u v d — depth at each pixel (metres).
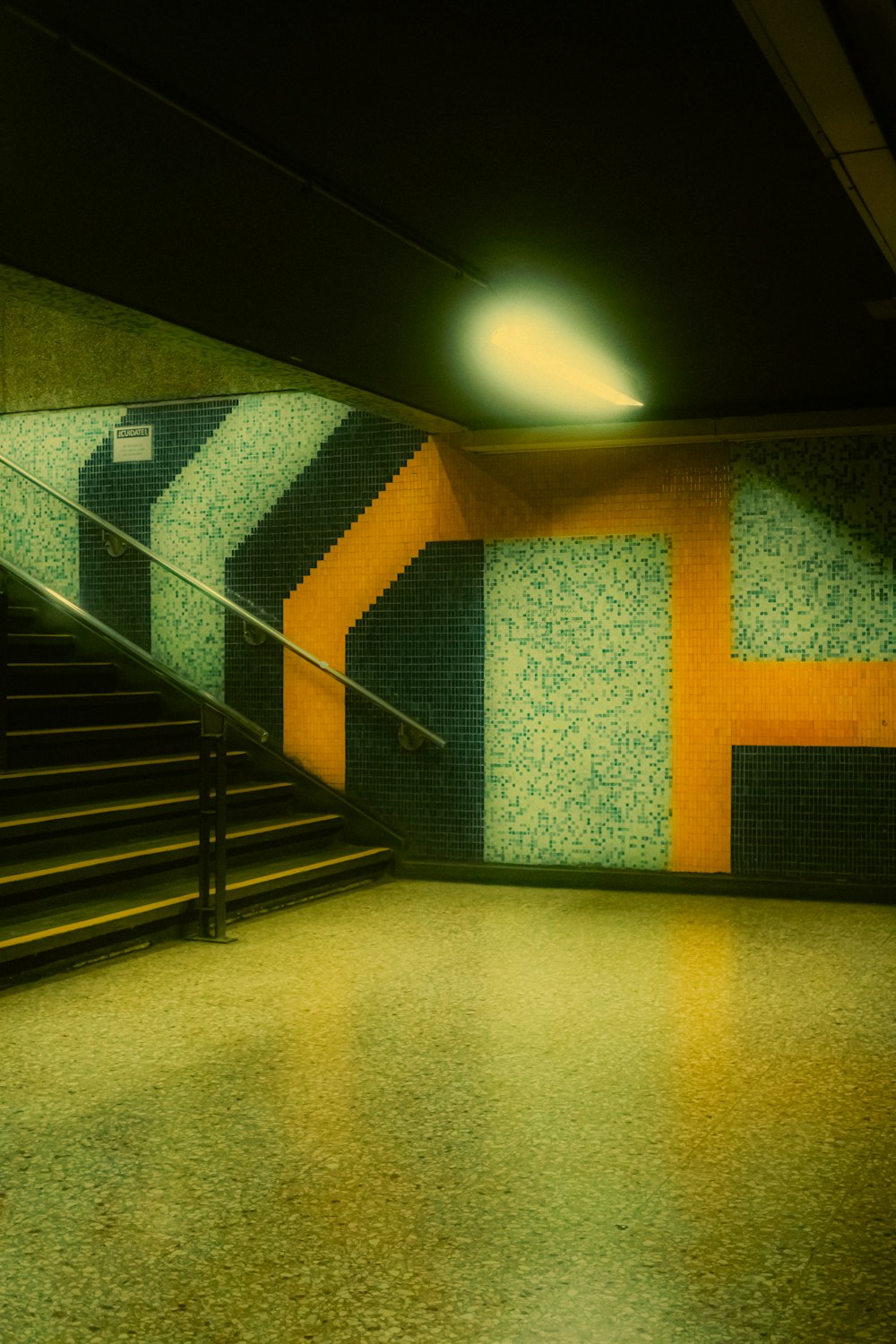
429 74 2.95
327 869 7.39
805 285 4.60
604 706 7.65
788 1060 4.28
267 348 5.53
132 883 6.36
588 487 7.66
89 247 4.16
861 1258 2.82
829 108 3.05
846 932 6.40
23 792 6.61
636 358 5.85
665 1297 2.65
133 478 8.82
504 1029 4.66
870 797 7.12
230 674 8.56
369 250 4.17
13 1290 2.69
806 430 6.96
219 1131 3.62
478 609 7.92
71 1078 4.08
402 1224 3.01
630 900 7.30
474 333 5.28
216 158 3.39
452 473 7.96
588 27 2.71
